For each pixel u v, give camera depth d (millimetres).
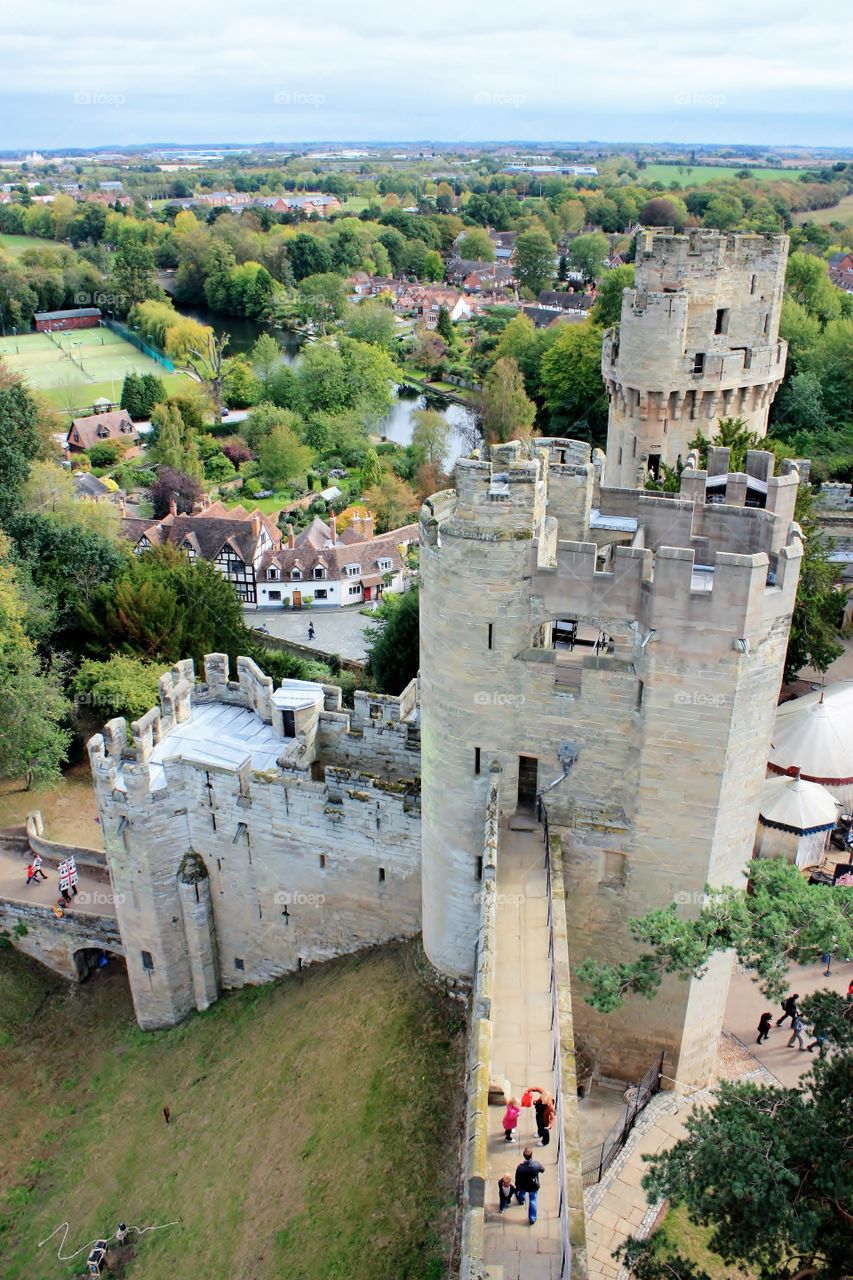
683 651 32062
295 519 150250
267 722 53062
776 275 62062
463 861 38344
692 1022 37844
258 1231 37844
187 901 50188
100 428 181750
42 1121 51406
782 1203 23844
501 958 32062
